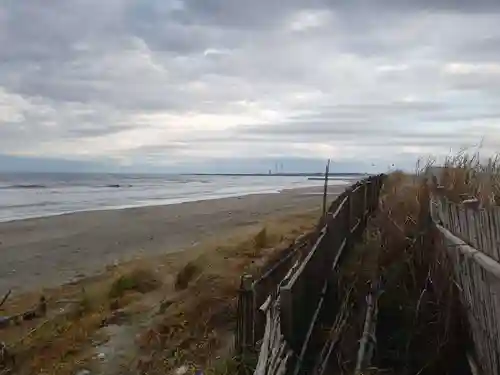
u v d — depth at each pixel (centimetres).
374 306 535
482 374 398
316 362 443
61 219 3319
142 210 3950
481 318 393
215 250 1382
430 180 750
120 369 695
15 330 969
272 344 387
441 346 480
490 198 443
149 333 801
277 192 7038
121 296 1105
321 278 566
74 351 788
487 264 327
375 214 1043
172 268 1326
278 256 880
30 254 2064
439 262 566
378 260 659
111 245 2244
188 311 846
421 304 535
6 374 747
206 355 663
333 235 654
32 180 13838
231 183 13350
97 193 7281
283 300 394
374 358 473
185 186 10638
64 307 1120
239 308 605
